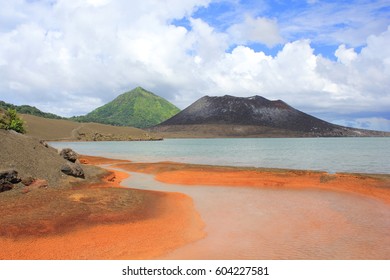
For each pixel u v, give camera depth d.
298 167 35.75
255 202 17.77
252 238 11.93
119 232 12.40
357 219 14.30
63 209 14.42
